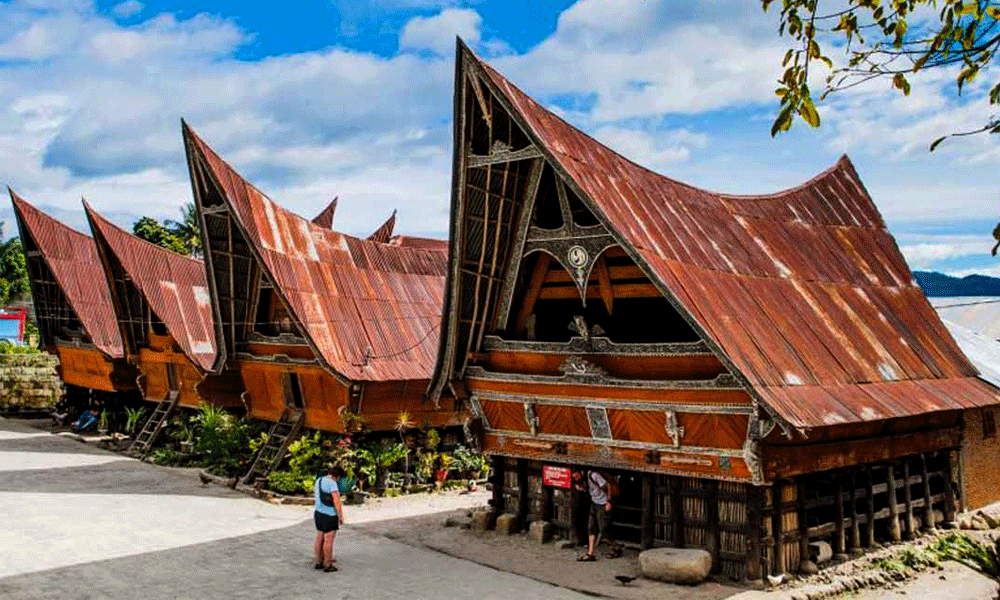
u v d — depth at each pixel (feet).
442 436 81.82
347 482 70.38
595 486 51.96
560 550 54.24
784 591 45.32
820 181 77.61
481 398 59.36
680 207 57.36
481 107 51.60
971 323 125.39
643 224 50.44
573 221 51.72
